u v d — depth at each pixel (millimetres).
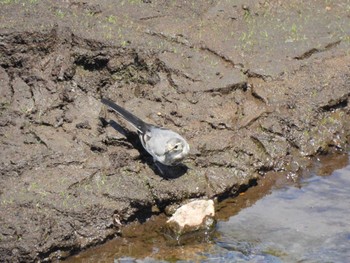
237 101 14930
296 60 16141
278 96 15258
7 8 15414
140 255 12102
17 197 12047
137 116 14070
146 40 15406
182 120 14180
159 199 12844
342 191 13836
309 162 14625
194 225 12586
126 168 13062
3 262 11258
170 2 16906
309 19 17422
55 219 11930
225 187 13398
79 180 12570
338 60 16359
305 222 12945
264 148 14344
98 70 14875
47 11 15570
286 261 11969
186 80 14938
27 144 13008
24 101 13820
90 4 16188
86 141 13281
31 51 14617
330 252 12164
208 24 16578
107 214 12352
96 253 12055
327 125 15250
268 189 13906
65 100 14023
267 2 17656
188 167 13398
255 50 16125
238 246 12352
